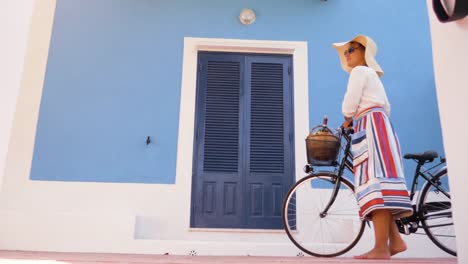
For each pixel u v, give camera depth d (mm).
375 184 2711
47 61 4980
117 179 4680
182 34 5176
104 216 4098
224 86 5070
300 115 4914
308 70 5062
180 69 5059
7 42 1522
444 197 3283
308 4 5293
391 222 2902
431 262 2453
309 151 3283
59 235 4027
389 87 5008
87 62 5023
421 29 5199
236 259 2791
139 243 3998
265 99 5043
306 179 3508
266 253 3867
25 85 4867
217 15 5246
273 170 4820
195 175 4773
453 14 1258
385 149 2766
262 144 4902
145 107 4922
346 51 3211
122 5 5230
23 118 4766
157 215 4566
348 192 4383
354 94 2891
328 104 4957
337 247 3549
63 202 4562
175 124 4879
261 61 5156
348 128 3154
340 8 5273
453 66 1334
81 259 2574
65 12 5156
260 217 4660
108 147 4777
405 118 4910
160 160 4758
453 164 1326
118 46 5105
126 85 4980
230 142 4898
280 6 5293
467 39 1260
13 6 1554
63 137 4770
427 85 5023
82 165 4699
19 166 4621
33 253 3436
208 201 4695
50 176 4637
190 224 4605
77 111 4863
